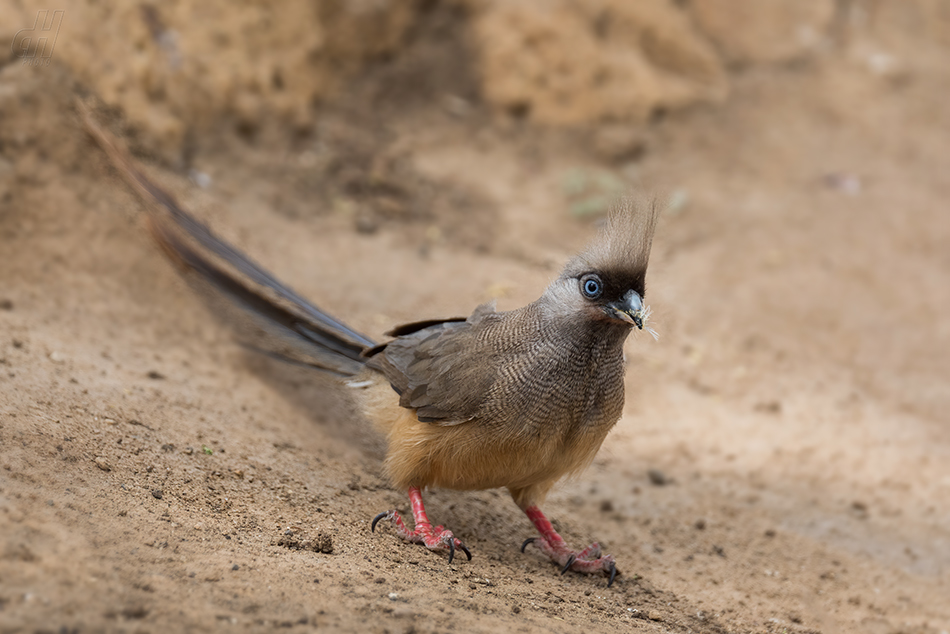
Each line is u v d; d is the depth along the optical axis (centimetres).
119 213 1304
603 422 850
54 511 650
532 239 1752
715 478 1188
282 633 566
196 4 1694
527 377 809
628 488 1145
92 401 888
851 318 1588
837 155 2053
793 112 2153
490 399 813
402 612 638
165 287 1253
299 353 1052
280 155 1769
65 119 1327
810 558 1016
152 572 607
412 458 860
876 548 1062
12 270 1148
